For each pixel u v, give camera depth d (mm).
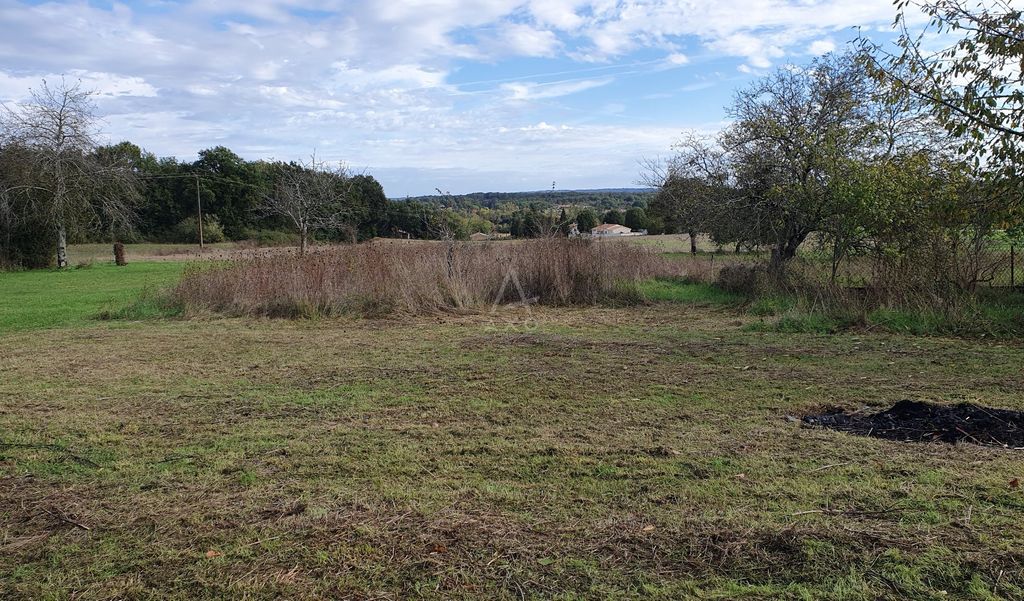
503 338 8969
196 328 10500
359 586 2596
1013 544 2740
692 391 5699
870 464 3768
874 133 12453
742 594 2471
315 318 11328
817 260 12289
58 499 3531
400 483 3654
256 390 6066
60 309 13367
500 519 3154
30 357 8086
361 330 10102
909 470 3645
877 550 2729
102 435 4672
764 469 3730
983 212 8461
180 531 3111
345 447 4316
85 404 5629
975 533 2848
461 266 13164
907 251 10117
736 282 13750
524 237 15086
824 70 12992
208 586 2619
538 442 4332
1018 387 5562
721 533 2926
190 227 54250
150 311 12070
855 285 10609
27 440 4582
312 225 33750
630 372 6535
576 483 3592
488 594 2520
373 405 5422
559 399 5504
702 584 2549
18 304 14523
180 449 4340
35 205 28406
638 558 2752
